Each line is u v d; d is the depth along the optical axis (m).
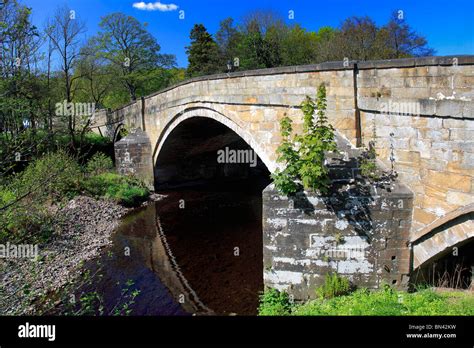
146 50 34.31
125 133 26.03
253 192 22.05
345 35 27.39
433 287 7.16
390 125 7.19
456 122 5.96
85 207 16.28
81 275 10.59
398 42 26.70
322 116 7.36
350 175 7.36
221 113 12.65
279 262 7.64
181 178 23.98
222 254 12.52
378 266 7.22
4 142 6.38
